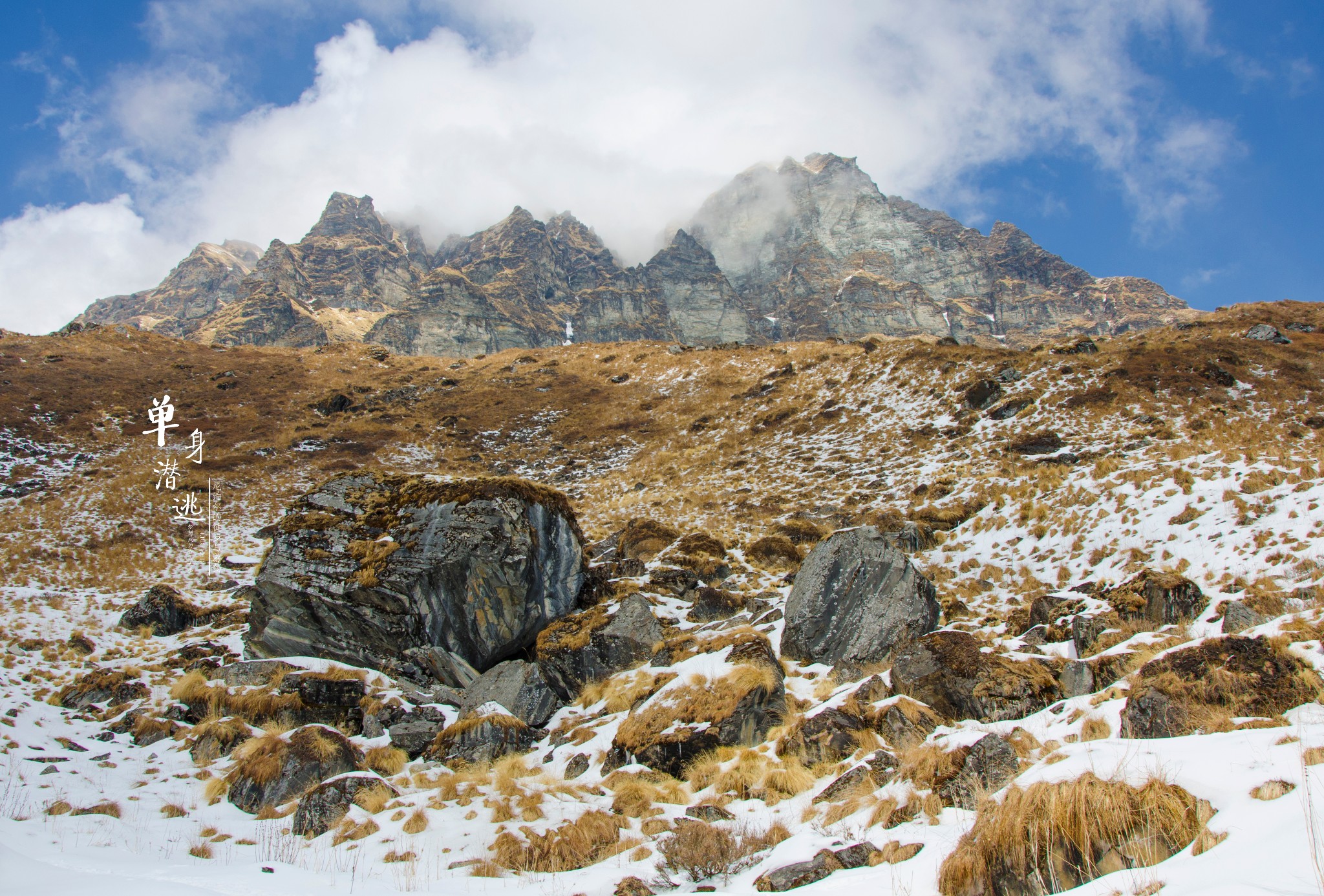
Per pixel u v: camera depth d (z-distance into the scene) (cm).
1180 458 2161
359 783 1058
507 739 1286
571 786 1091
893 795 760
